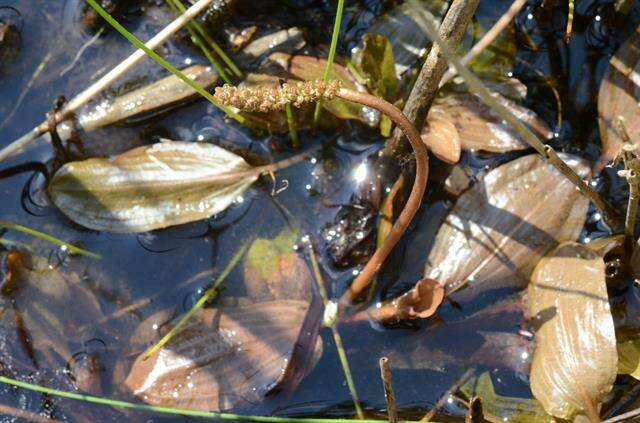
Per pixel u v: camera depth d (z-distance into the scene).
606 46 0.66
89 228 0.64
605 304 0.60
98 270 0.63
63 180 0.64
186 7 0.67
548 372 0.61
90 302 0.63
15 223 0.64
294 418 0.61
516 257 0.62
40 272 0.63
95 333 0.63
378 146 0.64
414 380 0.62
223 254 0.63
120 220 0.63
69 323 0.63
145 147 0.64
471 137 0.64
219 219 0.64
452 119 0.64
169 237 0.64
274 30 0.66
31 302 0.63
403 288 0.62
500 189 0.63
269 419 0.61
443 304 0.62
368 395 0.61
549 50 0.66
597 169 0.63
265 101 0.57
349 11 0.67
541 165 0.63
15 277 0.63
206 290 0.63
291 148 0.65
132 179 0.63
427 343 0.62
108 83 0.64
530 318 0.62
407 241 0.63
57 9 0.67
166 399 0.61
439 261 0.62
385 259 0.63
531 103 0.65
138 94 0.65
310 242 0.63
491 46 0.65
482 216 0.63
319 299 0.62
